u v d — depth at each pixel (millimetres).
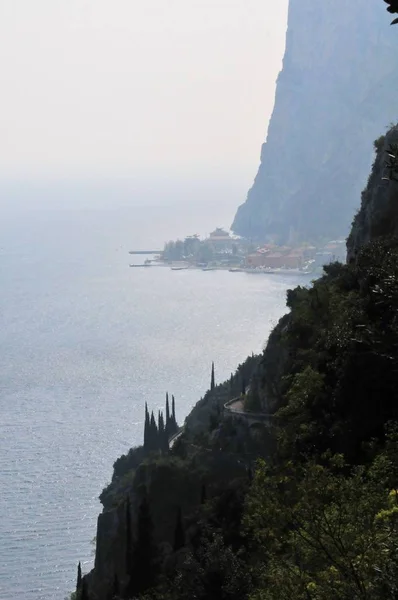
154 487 138875
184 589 88438
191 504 137000
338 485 57469
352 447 90312
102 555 146000
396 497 55531
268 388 154750
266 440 144000
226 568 85250
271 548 59469
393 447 67250
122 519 140875
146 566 109500
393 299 46188
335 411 94750
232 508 111812
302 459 91812
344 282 131000
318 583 53906
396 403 90188
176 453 161875
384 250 117500
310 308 132250
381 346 46656
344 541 52344
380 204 140500
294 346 132375
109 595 118062
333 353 103812
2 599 191375
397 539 48844
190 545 111312
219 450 151500
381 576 47594
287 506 57781
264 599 56344
